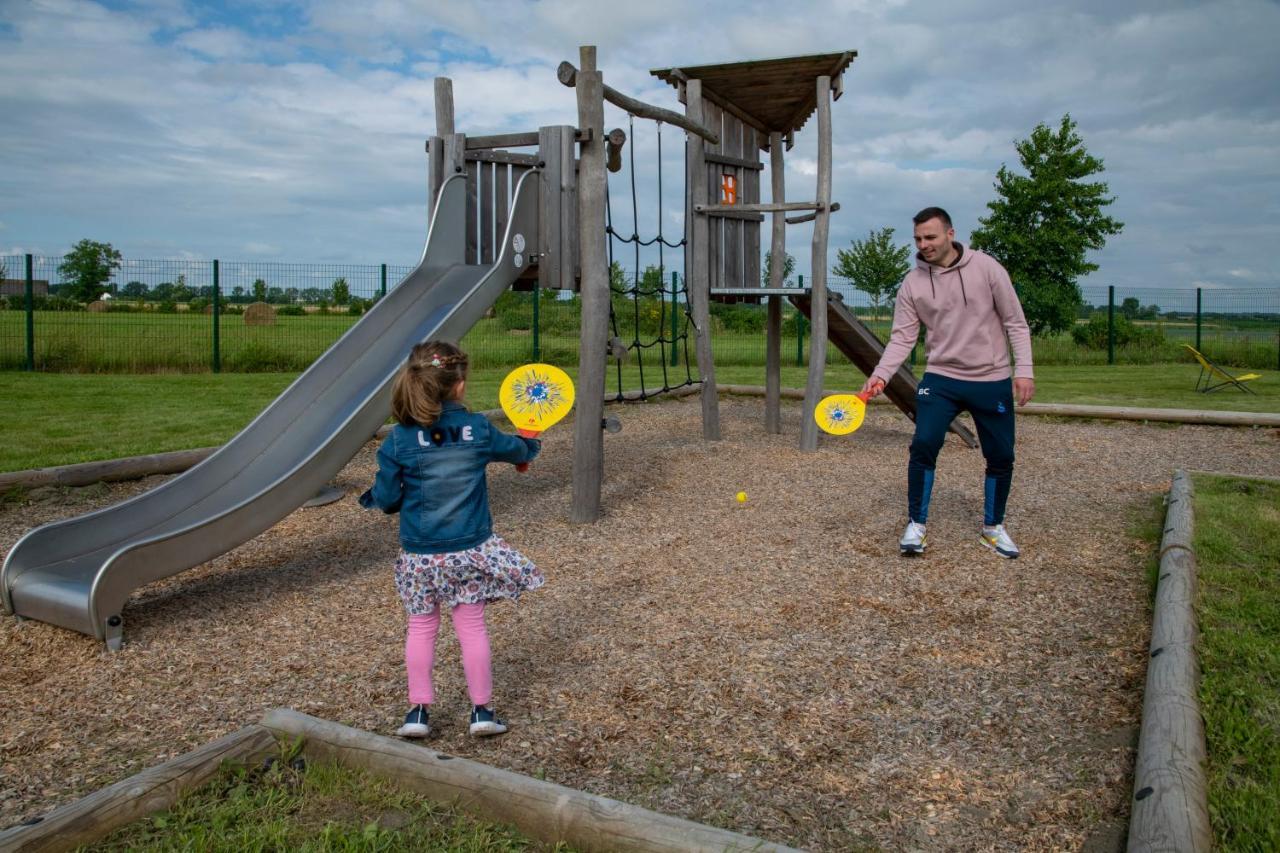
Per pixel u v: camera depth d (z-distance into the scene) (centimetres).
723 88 876
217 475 529
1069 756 296
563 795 248
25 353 1569
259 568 516
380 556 540
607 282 604
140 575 410
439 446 305
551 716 329
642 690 351
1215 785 250
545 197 647
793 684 355
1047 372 1827
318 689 355
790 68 825
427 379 302
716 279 911
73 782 286
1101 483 723
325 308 1720
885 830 258
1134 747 298
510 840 242
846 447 894
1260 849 221
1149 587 457
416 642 309
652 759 299
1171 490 630
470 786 258
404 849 237
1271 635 359
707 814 266
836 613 433
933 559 517
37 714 335
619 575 495
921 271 510
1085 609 433
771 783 284
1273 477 710
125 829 247
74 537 461
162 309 1712
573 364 1825
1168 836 217
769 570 501
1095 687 347
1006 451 513
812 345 860
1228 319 2091
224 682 363
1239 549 481
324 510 652
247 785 271
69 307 1753
